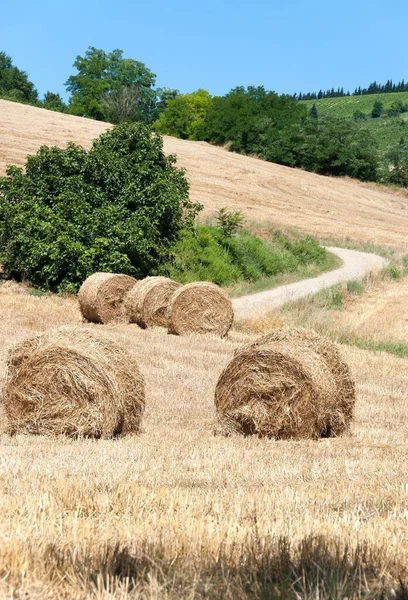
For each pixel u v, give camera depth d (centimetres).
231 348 2652
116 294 3070
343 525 623
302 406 1366
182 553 511
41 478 827
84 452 1067
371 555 517
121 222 4044
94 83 15850
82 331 1370
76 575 451
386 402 1884
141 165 4341
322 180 11431
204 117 14750
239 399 1407
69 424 1296
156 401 1692
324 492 820
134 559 489
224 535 563
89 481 795
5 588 425
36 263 3862
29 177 4209
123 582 435
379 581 470
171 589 439
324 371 1403
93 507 677
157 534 565
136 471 905
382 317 3828
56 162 4194
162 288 3030
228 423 1417
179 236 4641
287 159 13362
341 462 1079
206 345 2648
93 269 3875
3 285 3809
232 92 14712
